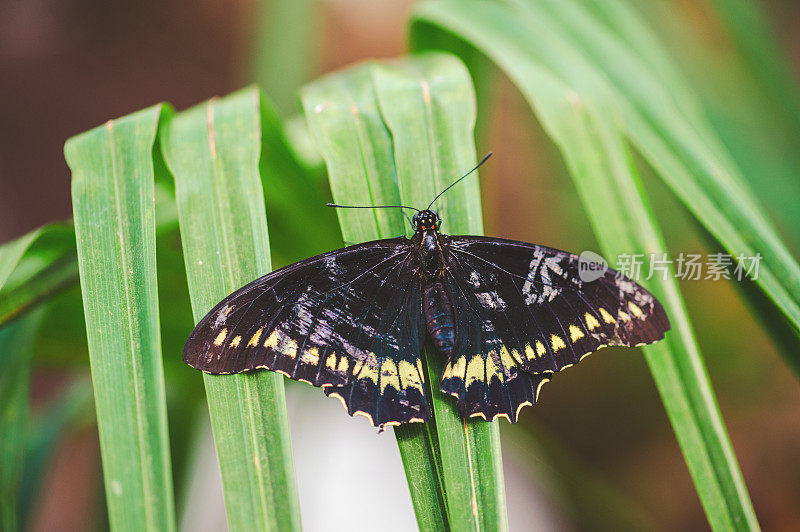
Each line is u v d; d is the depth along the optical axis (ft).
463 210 2.10
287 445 2.03
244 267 2.07
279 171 2.16
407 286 2.13
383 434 2.71
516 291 2.13
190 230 2.07
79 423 2.35
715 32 2.70
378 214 2.10
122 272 2.06
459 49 2.25
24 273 2.12
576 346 2.11
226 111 2.11
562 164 2.81
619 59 2.19
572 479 2.35
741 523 2.05
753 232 2.09
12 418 2.14
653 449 2.96
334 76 2.16
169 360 2.23
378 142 2.11
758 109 2.31
